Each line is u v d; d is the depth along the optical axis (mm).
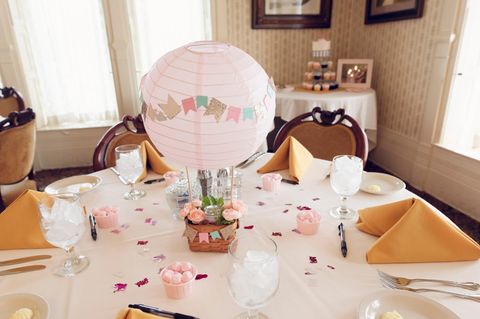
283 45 3291
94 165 1473
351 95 2631
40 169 3150
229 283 579
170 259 802
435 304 618
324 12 3244
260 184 1214
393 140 2938
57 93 3078
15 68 2834
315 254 809
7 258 807
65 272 751
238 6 3066
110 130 1521
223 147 672
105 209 966
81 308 651
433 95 2422
